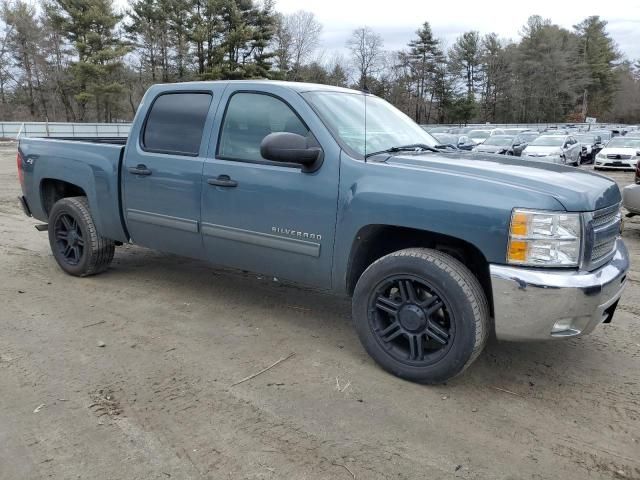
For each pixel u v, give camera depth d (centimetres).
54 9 4947
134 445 284
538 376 369
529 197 309
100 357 383
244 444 286
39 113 5831
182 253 473
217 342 412
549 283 304
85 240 541
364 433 298
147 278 567
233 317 463
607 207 338
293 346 407
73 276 569
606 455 284
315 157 371
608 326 459
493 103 9212
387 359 361
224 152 429
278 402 328
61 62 5606
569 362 390
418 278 338
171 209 461
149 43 5647
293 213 388
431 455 280
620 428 309
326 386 348
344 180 365
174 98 469
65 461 271
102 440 288
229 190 419
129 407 320
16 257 646
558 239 306
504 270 311
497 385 355
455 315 327
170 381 351
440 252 343
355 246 365
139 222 489
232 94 431
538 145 2302
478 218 316
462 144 491
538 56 9119
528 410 326
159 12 5484
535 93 9088
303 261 392
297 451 281
